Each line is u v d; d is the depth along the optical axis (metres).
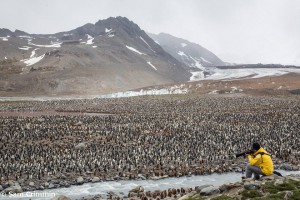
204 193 21.33
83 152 41.97
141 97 133.50
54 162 37.62
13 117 73.50
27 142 47.91
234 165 39.03
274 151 44.22
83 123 63.81
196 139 49.91
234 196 19.48
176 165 38.59
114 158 39.69
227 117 70.69
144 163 38.72
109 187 31.55
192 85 177.75
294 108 82.94
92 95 197.75
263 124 62.22
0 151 41.38
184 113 78.75
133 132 54.88
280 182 20.03
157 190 28.58
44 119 68.88
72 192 30.06
